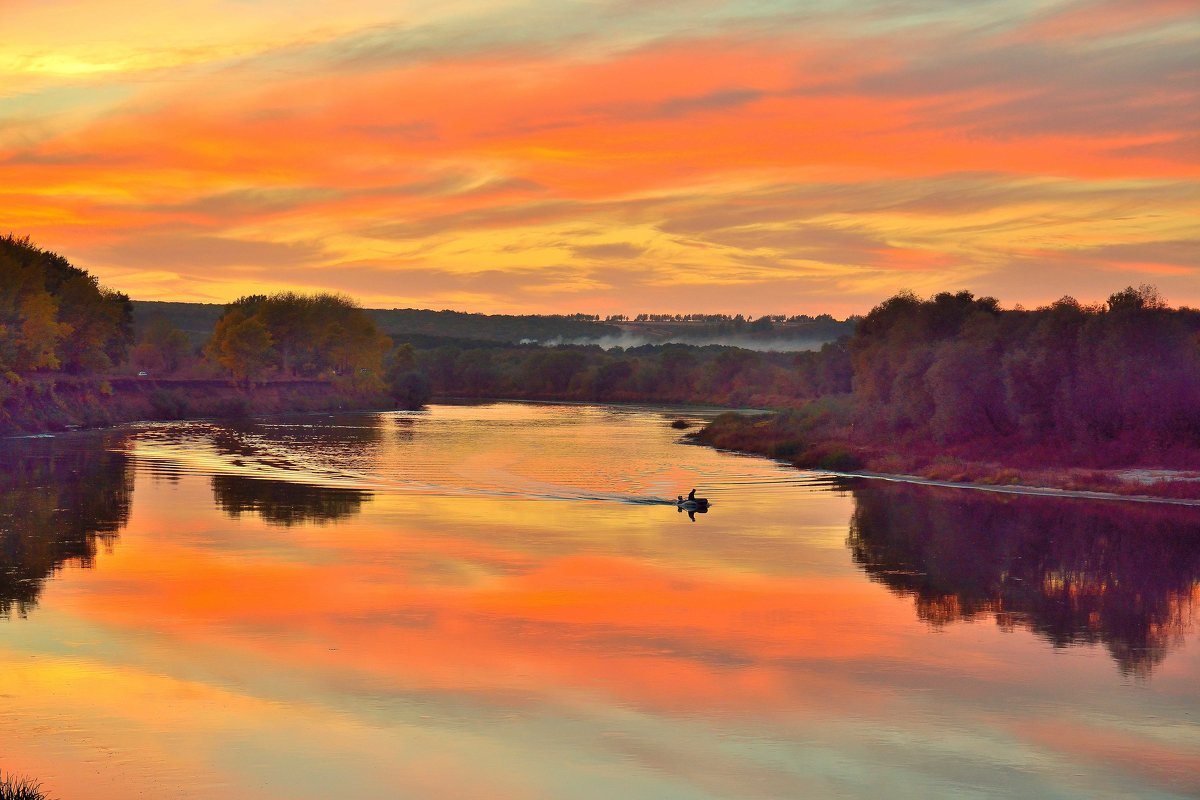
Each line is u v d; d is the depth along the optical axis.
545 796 17.58
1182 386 69.81
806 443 85.88
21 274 104.00
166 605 29.80
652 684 23.61
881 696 23.12
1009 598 33.09
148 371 163.88
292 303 177.00
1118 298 73.56
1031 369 75.62
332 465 73.25
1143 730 21.36
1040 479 63.59
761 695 23.02
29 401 100.38
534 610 30.19
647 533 44.66
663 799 17.56
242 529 43.41
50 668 23.78
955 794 18.11
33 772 18.02
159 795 17.20
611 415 159.00
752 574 36.03
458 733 20.33
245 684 22.94
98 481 60.00
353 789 17.66
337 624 28.12
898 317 102.44
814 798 17.77
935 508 54.12
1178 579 36.34
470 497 56.16
